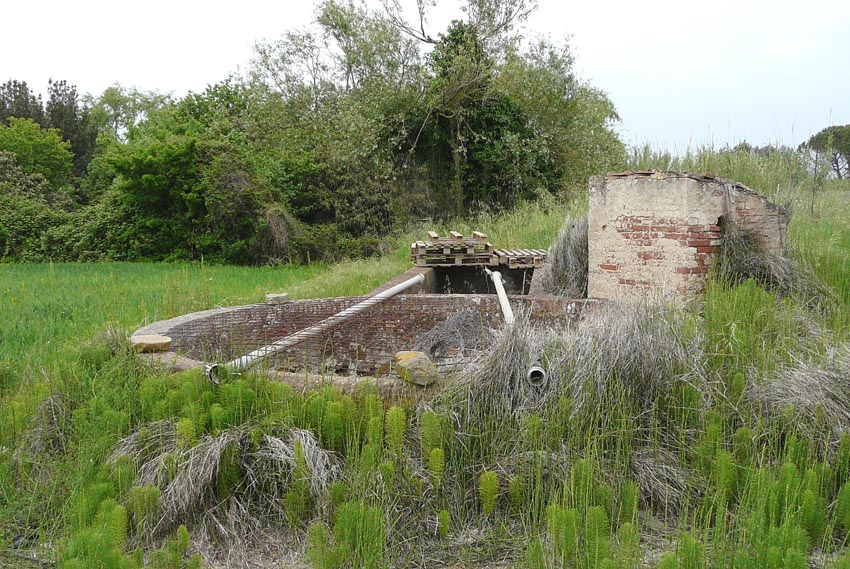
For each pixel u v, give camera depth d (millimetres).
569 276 9219
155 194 23016
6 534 4059
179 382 4871
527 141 23938
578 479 4066
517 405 4691
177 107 30984
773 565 3180
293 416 4570
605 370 4801
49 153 38250
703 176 7539
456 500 4266
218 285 14180
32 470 4621
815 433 4785
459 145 24141
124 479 4113
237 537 4043
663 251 7629
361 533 3654
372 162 23891
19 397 5516
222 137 24938
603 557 3293
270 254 21984
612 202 8102
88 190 35906
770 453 4555
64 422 4918
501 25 25406
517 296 7828
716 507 4145
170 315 9242
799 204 12359
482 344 5832
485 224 18391
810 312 7074
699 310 6684
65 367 5402
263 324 7188
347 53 27422
